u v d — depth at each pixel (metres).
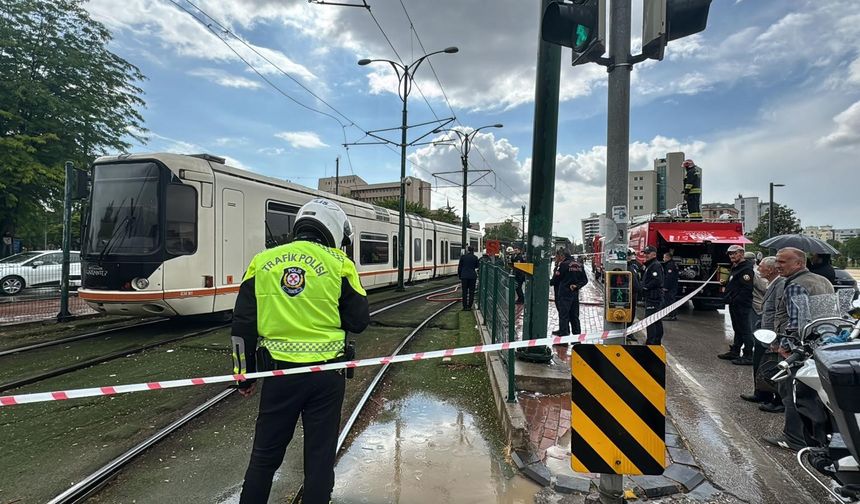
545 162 6.08
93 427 4.49
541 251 6.20
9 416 4.75
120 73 20.06
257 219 10.20
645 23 3.07
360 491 3.34
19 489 3.38
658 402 2.92
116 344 7.95
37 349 7.58
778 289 4.97
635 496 3.27
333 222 2.89
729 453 4.01
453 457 3.89
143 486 3.44
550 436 4.27
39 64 17.95
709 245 13.49
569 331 8.22
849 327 3.55
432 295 16.48
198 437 4.30
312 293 2.60
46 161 17.36
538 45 5.96
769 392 5.15
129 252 8.18
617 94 3.17
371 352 7.58
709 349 8.39
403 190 17.92
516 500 3.23
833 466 2.92
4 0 17.06
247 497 2.52
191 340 8.31
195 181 8.71
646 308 8.37
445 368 6.63
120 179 8.45
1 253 18.98
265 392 2.57
